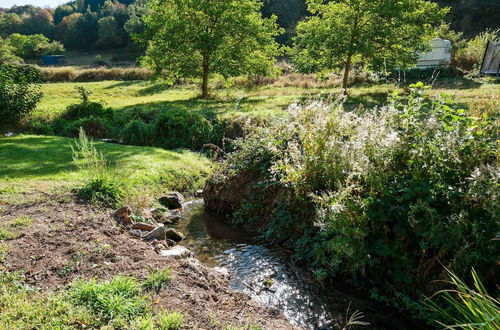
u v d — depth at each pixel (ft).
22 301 10.73
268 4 200.85
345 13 59.06
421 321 13.44
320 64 61.82
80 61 221.46
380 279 15.35
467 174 14.48
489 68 66.44
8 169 26.00
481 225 13.24
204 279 13.60
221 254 18.53
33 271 12.65
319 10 63.21
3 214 17.74
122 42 269.64
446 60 79.92
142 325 9.85
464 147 14.71
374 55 59.52
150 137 42.60
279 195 20.49
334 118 18.06
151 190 25.61
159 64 68.74
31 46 219.00
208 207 24.82
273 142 21.12
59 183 23.18
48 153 31.14
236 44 68.03
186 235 20.86
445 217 13.78
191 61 67.00
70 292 11.23
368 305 14.37
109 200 20.95
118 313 10.44
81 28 276.00
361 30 59.21
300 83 75.92
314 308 14.05
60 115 51.49
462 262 13.23
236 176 23.72
